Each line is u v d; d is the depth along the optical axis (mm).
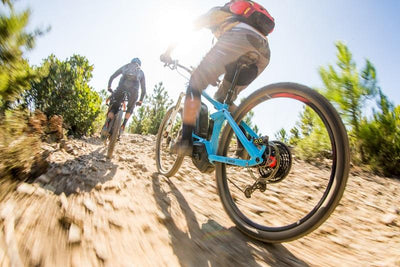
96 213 1415
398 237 1984
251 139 1799
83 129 6660
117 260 1070
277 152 1519
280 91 1610
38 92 5648
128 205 1649
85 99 6453
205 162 2006
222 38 1767
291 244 1655
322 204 1320
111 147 3398
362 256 1610
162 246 1273
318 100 1414
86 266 989
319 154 4980
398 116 5453
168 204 1904
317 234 1878
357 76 5531
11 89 2742
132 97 4480
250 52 1729
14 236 1028
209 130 2225
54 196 1507
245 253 1393
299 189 2969
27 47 2746
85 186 1835
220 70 1848
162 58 2314
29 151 1862
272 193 2660
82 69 6766
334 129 1339
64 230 1185
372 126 5277
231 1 1839
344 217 2328
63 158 2676
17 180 1681
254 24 1746
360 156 5488
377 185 3982
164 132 2992
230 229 1703
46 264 939
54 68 5859
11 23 2553
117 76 4797
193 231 1541
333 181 1313
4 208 1225
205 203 2164
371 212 2545
